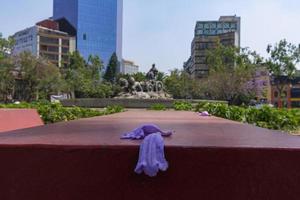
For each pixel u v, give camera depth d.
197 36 103.62
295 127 13.69
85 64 85.44
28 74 57.09
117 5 128.88
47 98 63.78
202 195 2.88
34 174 2.93
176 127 5.86
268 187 2.86
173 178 2.88
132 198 2.89
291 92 83.06
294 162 2.86
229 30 113.06
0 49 55.12
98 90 70.62
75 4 120.38
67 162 2.92
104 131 4.59
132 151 2.91
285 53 55.41
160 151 2.85
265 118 13.74
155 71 39.38
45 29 109.75
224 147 2.90
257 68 62.91
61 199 2.91
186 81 68.25
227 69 63.31
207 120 8.61
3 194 2.93
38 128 5.19
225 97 60.59
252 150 2.88
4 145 2.96
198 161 2.89
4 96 58.69
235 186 2.87
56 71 60.50
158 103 28.70
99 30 124.19
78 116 17.53
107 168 2.91
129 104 30.22
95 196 2.91
